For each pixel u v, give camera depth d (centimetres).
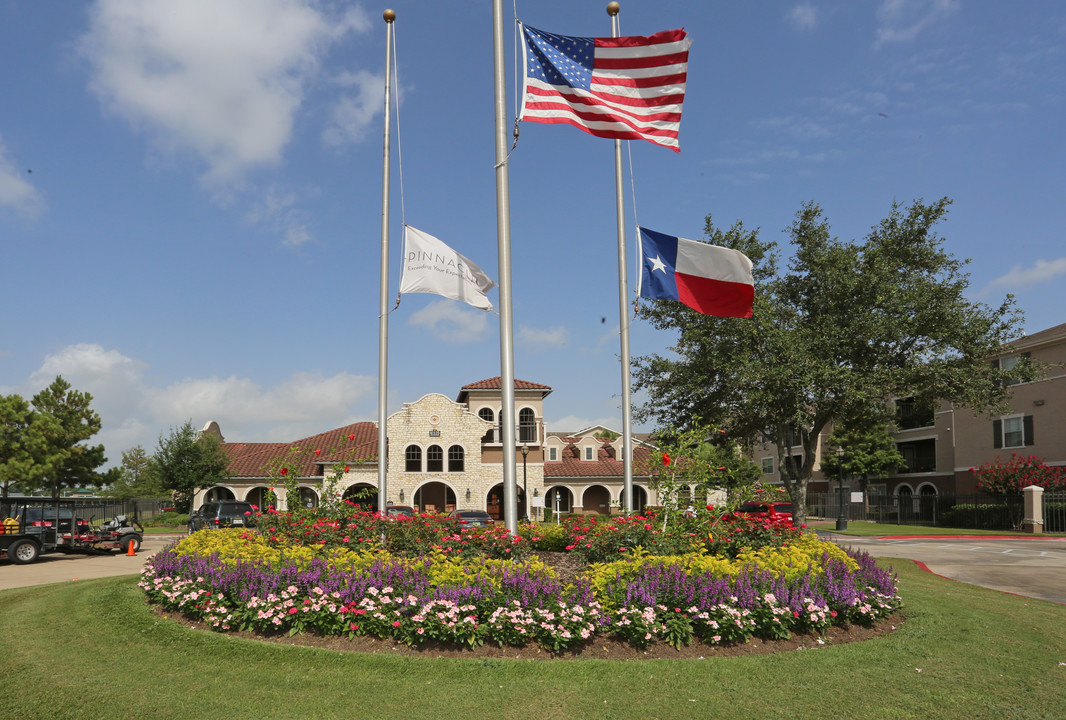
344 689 656
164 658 745
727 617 796
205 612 859
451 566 854
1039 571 1916
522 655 752
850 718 625
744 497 1150
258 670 705
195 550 1041
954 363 2086
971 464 4347
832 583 919
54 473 4041
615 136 1208
